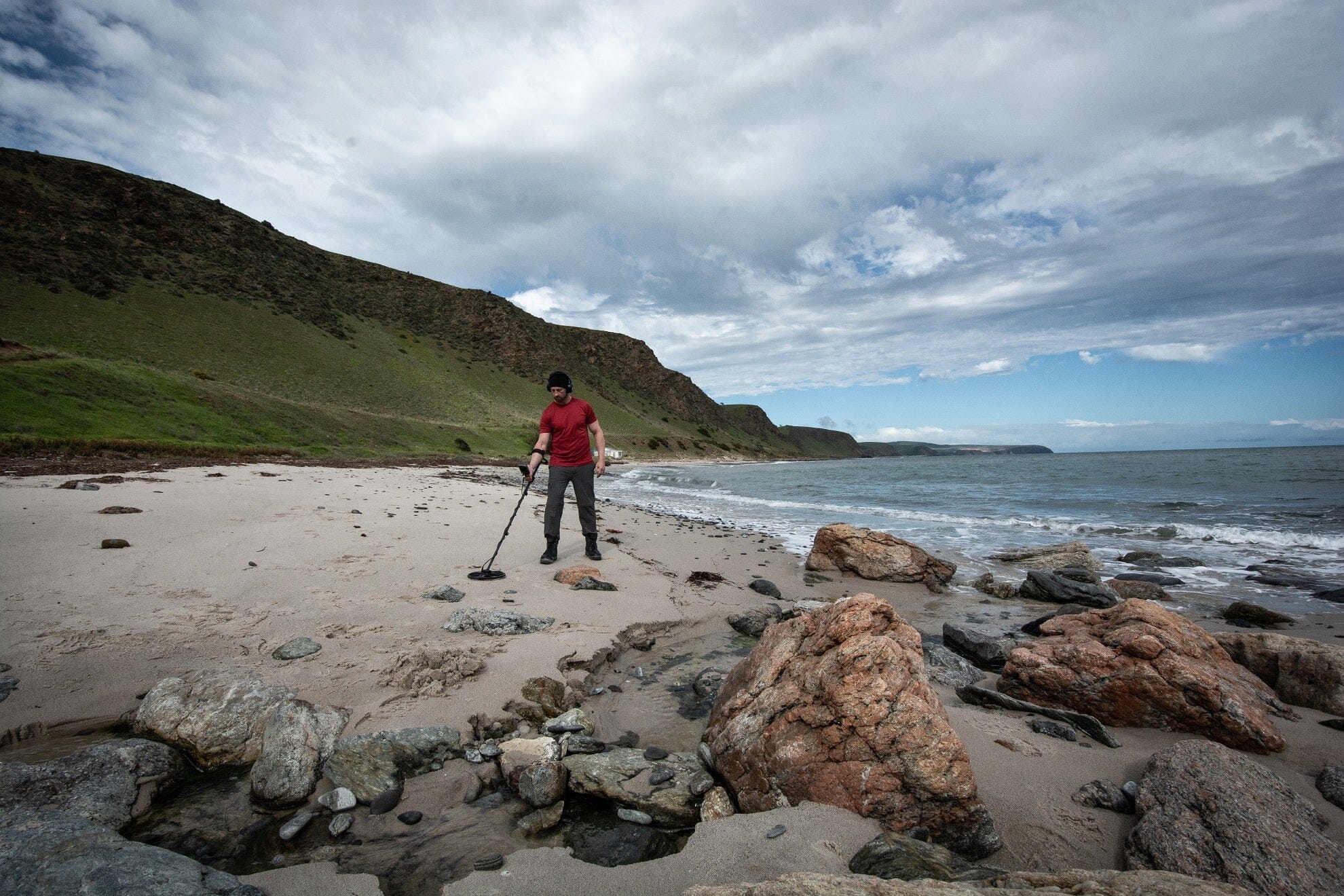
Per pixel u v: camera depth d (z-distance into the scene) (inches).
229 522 336.8
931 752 115.3
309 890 93.2
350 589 234.5
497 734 144.7
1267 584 340.2
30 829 87.7
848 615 142.1
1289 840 97.4
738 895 84.0
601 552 355.9
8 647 159.3
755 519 661.9
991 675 206.7
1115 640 175.6
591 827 113.9
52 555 241.8
